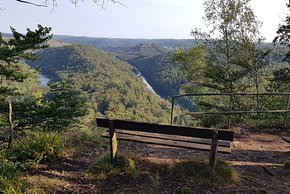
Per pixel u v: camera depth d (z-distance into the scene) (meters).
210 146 4.67
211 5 17.52
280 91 16.27
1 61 8.53
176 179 4.47
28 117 8.41
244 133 8.59
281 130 9.06
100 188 4.24
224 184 4.41
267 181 4.82
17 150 5.12
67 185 4.28
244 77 17.53
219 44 17.94
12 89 8.67
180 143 4.79
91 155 5.60
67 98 9.06
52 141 5.35
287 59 16.20
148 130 4.71
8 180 3.94
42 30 8.64
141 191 4.04
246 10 16.91
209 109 18.88
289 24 15.69
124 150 5.97
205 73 18.53
